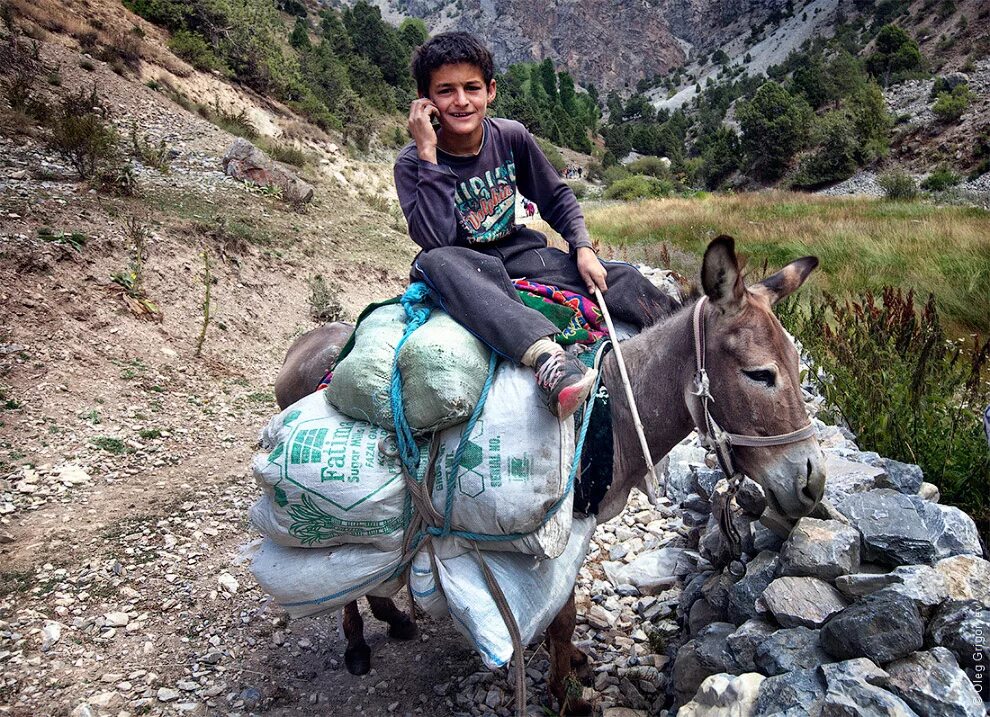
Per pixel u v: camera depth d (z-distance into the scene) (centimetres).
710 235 1723
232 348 902
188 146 1722
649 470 262
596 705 320
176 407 726
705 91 18475
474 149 292
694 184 8756
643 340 277
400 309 291
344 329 387
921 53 10169
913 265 1162
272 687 357
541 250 305
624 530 471
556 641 303
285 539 284
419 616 411
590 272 294
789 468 241
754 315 245
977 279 983
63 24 2231
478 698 336
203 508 533
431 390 250
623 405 270
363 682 357
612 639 372
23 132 1302
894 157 6700
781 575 289
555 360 237
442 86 276
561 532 253
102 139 1202
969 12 10919
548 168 315
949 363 554
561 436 249
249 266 1111
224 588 438
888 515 292
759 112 7688
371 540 274
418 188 276
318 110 3541
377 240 1548
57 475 557
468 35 279
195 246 1056
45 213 952
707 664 292
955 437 438
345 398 274
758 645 269
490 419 252
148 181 1328
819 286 1084
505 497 247
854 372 540
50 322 756
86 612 410
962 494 412
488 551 268
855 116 6900
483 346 261
